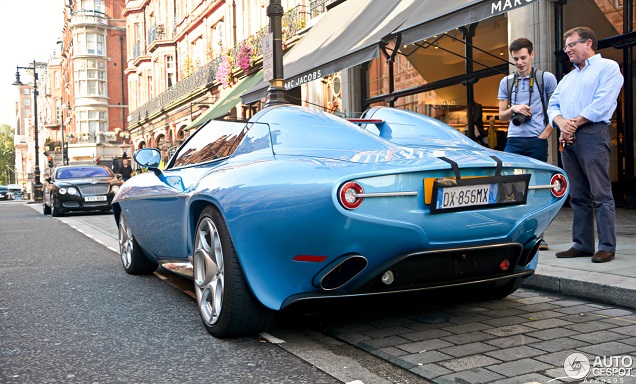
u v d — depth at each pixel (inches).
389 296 119.6
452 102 418.0
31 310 154.9
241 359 108.6
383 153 115.4
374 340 116.1
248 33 829.2
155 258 186.1
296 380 96.9
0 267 233.6
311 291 111.4
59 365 108.0
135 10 1528.1
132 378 100.0
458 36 408.8
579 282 147.0
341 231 102.0
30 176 2477.9
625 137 324.8
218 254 122.5
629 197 326.0
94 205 574.6
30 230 415.8
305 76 380.5
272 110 140.6
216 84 885.8
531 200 117.6
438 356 104.7
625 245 197.0
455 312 137.3
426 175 105.8
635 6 309.3
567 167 177.6
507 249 118.3
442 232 108.3
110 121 1979.6
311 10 597.3
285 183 107.6
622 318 127.4
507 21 361.7
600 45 326.0
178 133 1132.5
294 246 106.0
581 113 166.1
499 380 92.0
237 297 115.0
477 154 118.6
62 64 2517.2
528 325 123.8
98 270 220.2
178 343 120.2
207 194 121.9
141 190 175.0
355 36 374.3
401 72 478.3
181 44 1222.9
